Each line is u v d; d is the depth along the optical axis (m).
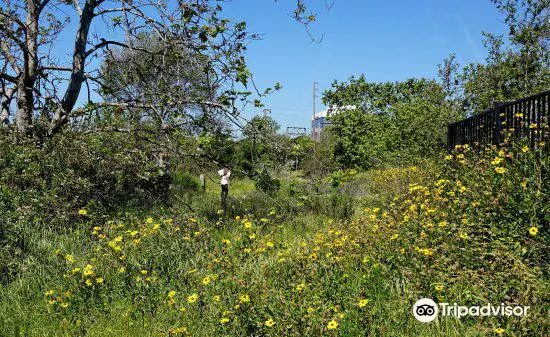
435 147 18.09
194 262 5.61
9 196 6.89
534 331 3.24
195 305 4.23
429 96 21.12
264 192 8.38
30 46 9.62
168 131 8.84
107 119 9.30
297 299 3.97
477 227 4.87
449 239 4.65
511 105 7.03
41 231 6.74
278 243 6.35
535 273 3.98
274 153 8.02
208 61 8.08
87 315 4.37
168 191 10.55
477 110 17.50
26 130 9.33
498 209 4.87
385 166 22.45
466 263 4.32
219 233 7.68
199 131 8.84
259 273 4.97
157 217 8.63
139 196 9.33
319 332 3.41
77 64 9.52
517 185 4.95
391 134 22.05
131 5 8.26
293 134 8.05
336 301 4.02
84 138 8.83
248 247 6.07
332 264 4.69
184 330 3.78
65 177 7.92
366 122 25.83
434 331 3.55
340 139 25.55
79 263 5.48
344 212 9.50
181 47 8.52
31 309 4.52
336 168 7.88
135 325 4.14
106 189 8.66
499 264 4.08
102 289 4.74
